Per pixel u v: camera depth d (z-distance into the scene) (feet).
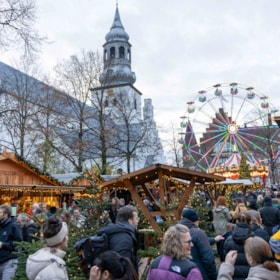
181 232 9.91
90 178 24.58
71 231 20.33
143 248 29.04
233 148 126.11
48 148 88.07
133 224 12.82
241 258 12.92
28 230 20.88
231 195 56.85
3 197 48.34
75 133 93.40
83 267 11.97
